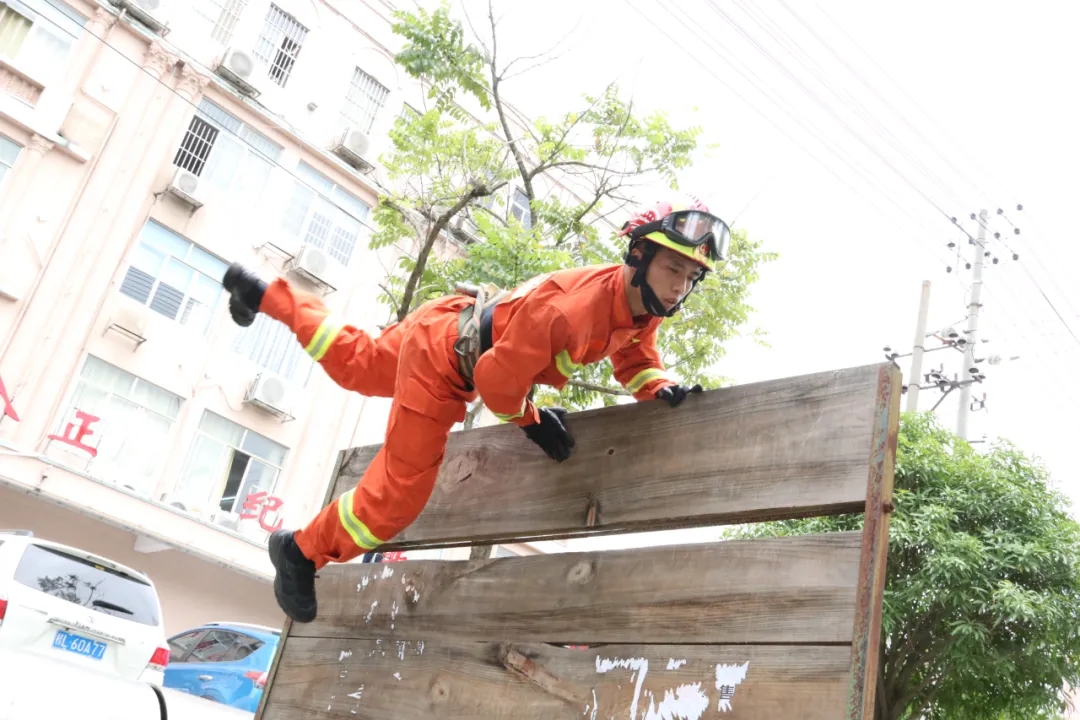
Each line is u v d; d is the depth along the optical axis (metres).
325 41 18.98
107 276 15.94
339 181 18.78
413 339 3.17
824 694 2.37
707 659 2.64
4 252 15.03
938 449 11.69
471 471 3.64
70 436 15.26
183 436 16.55
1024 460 11.66
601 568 3.05
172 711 3.09
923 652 11.17
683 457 2.98
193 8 17.36
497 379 2.86
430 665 3.38
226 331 17.28
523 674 3.07
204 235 17.03
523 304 2.88
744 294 10.01
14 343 14.94
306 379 18.25
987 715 11.37
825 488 2.61
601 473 3.19
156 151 16.69
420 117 10.05
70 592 7.59
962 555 10.51
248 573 16.72
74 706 2.87
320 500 18.05
